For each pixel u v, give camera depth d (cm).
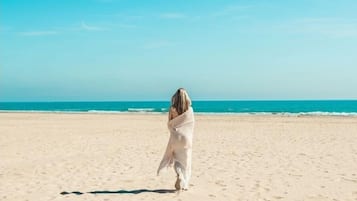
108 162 1248
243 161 1256
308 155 1384
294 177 1004
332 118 3716
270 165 1184
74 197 804
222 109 8344
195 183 934
